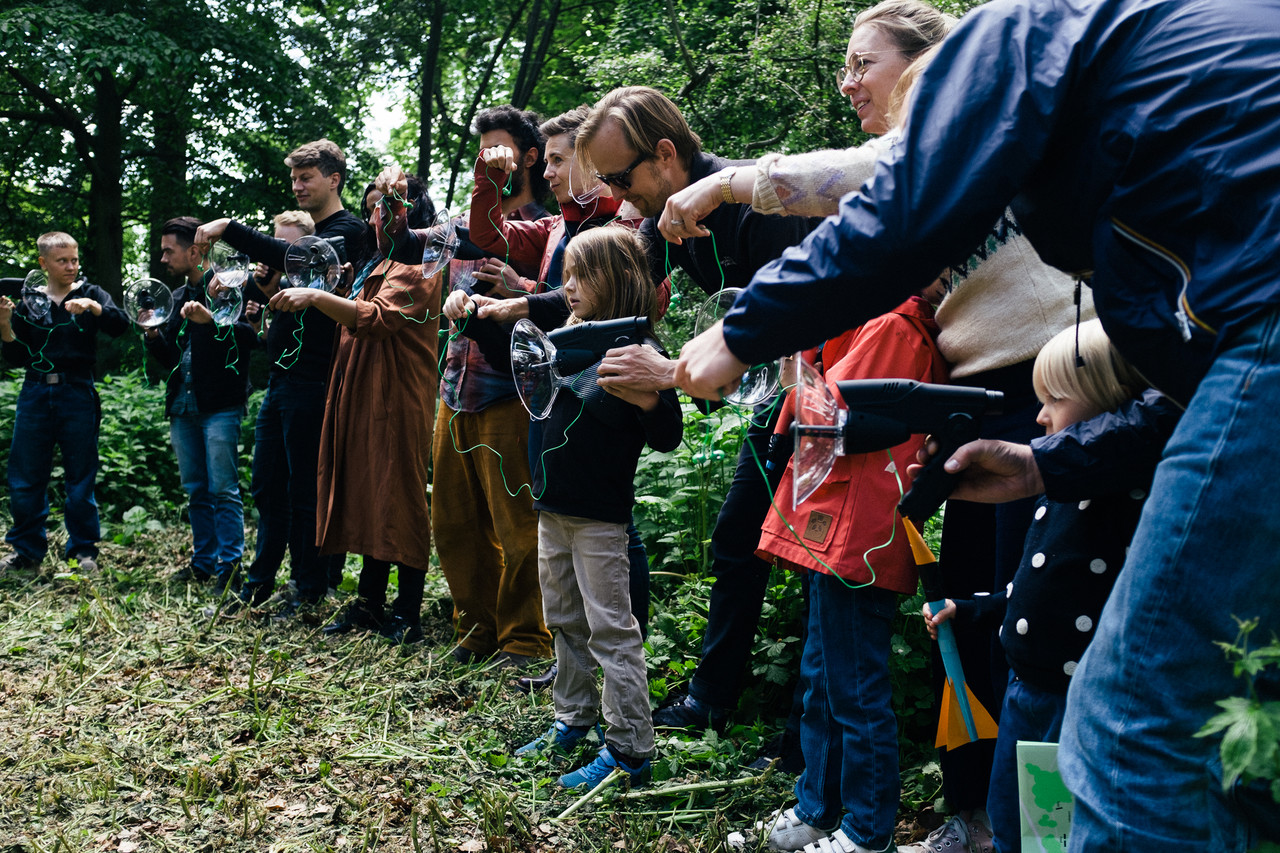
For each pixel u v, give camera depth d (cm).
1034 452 185
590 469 276
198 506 524
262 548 471
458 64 1888
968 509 251
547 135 348
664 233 222
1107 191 128
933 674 290
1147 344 127
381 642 404
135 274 1914
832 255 135
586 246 279
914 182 131
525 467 371
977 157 128
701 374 146
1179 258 120
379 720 327
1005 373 227
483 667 380
